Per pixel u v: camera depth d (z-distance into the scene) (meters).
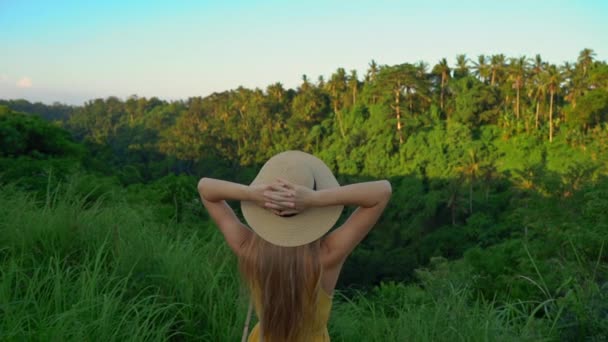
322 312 1.70
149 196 11.74
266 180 1.61
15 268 2.76
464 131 87.56
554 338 2.78
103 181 5.95
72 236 3.39
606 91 76.12
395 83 101.88
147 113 166.50
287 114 124.69
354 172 96.62
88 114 172.12
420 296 3.59
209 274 3.18
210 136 122.06
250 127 120.75
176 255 3.38
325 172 1.66
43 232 3.38
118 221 3.87
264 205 1.56
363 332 2.98
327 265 1.64
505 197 64.31
